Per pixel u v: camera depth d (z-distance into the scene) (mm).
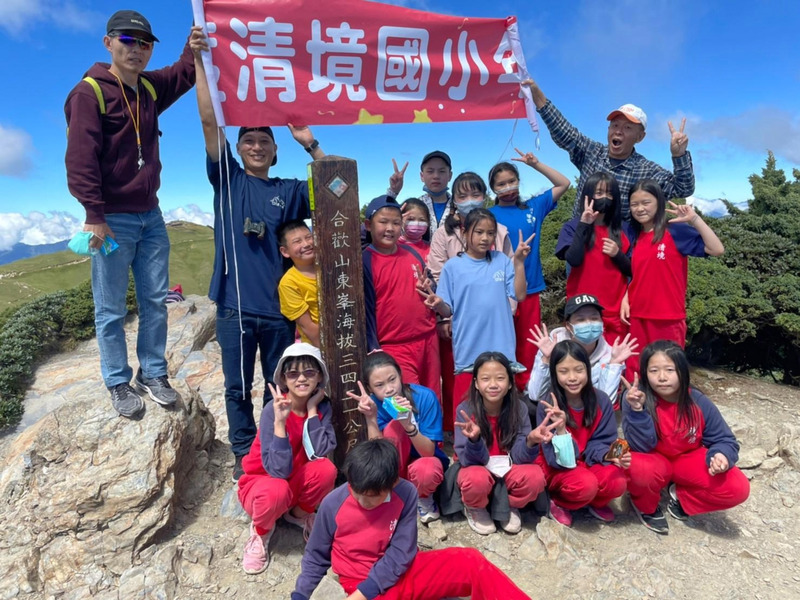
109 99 3492
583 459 3770
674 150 4770
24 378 7160
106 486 3535
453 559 2898
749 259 7516
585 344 4109
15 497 3590
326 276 3641
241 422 4145
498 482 3682
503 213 5109
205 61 3666
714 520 3922
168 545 3516
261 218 3949
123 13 3447
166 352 7570
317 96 3975
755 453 4617
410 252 4406
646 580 3223
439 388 4520
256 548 3453
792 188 8734
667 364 3582
